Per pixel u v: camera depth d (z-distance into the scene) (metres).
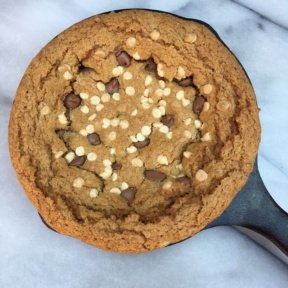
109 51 0.20
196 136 0.21
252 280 0.23
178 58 0.20
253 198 0.20
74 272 0.23
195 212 0.19
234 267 0.23
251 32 0.23
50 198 0.20
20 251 0.23
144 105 0.21
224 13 0.23
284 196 0.23
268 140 0.23
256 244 0.23
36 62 0.20
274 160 0.23
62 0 0.23
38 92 0.20
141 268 0.23
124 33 0.20
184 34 0.20
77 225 0.20
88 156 0.21
